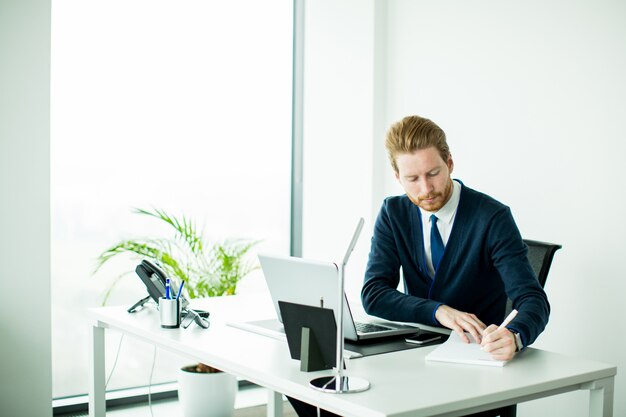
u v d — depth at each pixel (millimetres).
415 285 2223
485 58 3209
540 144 2955
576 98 2805
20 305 2924
